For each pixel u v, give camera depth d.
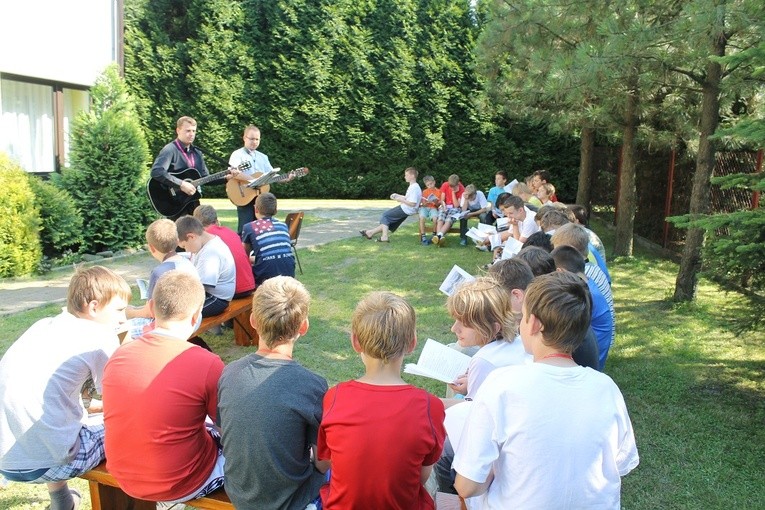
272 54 17.41
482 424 1.83
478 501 1.99
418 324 5.86
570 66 5.81
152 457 2.29
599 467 1.78
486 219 9.91
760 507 3.02
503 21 7.19
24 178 7.78
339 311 6.21
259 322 2.26
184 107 17.44
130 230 9.14
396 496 2.00
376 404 2.02
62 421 2.49
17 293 6.76
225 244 4.64
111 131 8.88
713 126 6.10
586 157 11.41
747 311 4.20
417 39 17.17
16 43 8.86
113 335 2.68
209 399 2.37
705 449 3.57
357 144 17.78
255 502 2.20
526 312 1.96
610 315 3.72
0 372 2.50
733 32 5.00
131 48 17.20
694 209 6.31
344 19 17.27
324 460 2.15
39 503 3.02
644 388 4.44
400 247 9.74
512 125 16.84
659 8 5.60
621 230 9.10
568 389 1.80
